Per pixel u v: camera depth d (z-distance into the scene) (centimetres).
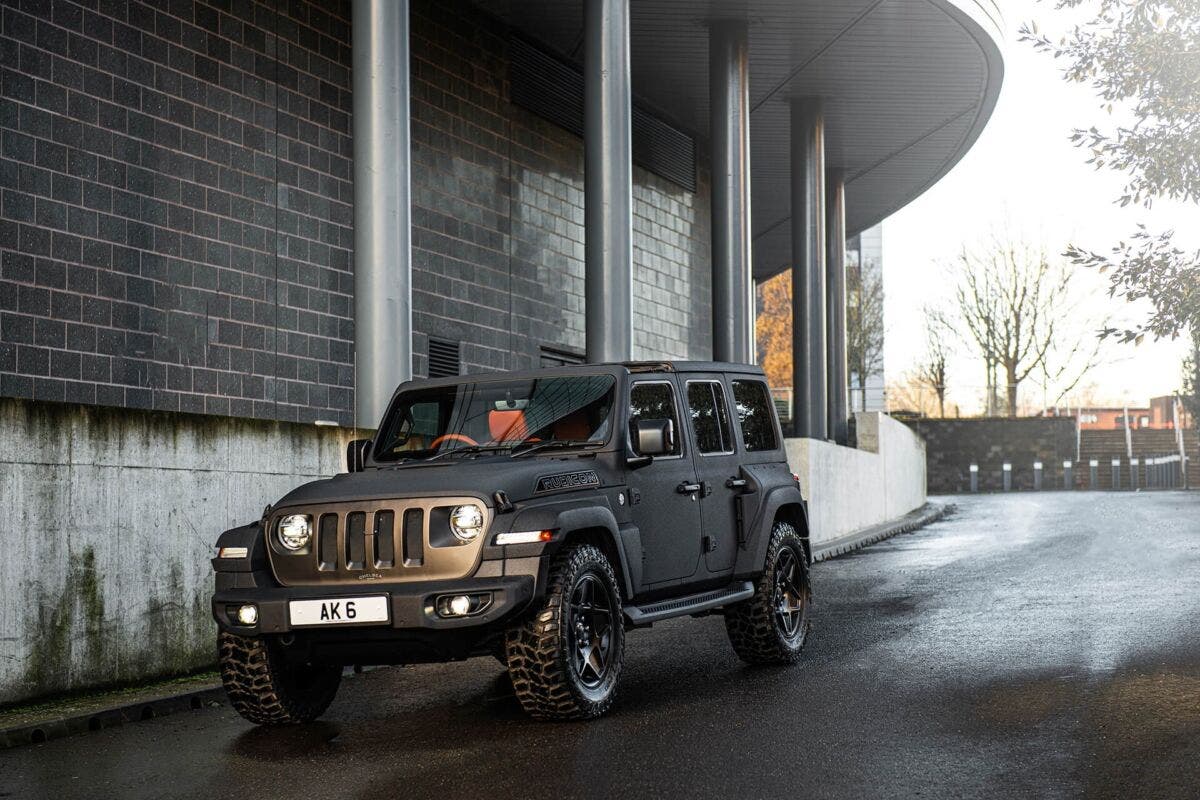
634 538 749
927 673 812
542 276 1927
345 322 1494
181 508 885
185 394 1265
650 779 562
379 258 1173
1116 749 586
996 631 988
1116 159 927
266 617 679
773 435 946
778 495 892
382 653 684
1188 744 591
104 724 747
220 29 1320
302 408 1421
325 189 1468
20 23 1098
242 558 697
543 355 1934
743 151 1914
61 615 791
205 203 1295
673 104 2311
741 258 1912
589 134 1532
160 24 1244
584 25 1541
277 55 1400
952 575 1463
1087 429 5188
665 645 1014
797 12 1875
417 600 656
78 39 1153
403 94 1193
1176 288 898
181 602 883
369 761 629
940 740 619
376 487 698
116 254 1188
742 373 926
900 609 1159
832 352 2798
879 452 2525
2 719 725
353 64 1186
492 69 1811
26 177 1102
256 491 952
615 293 1519
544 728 686
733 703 739
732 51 1903
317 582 688
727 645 998
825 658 898
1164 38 906
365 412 1167
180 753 670
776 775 562
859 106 2358
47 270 1119
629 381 795
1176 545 1750
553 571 686
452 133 1719
